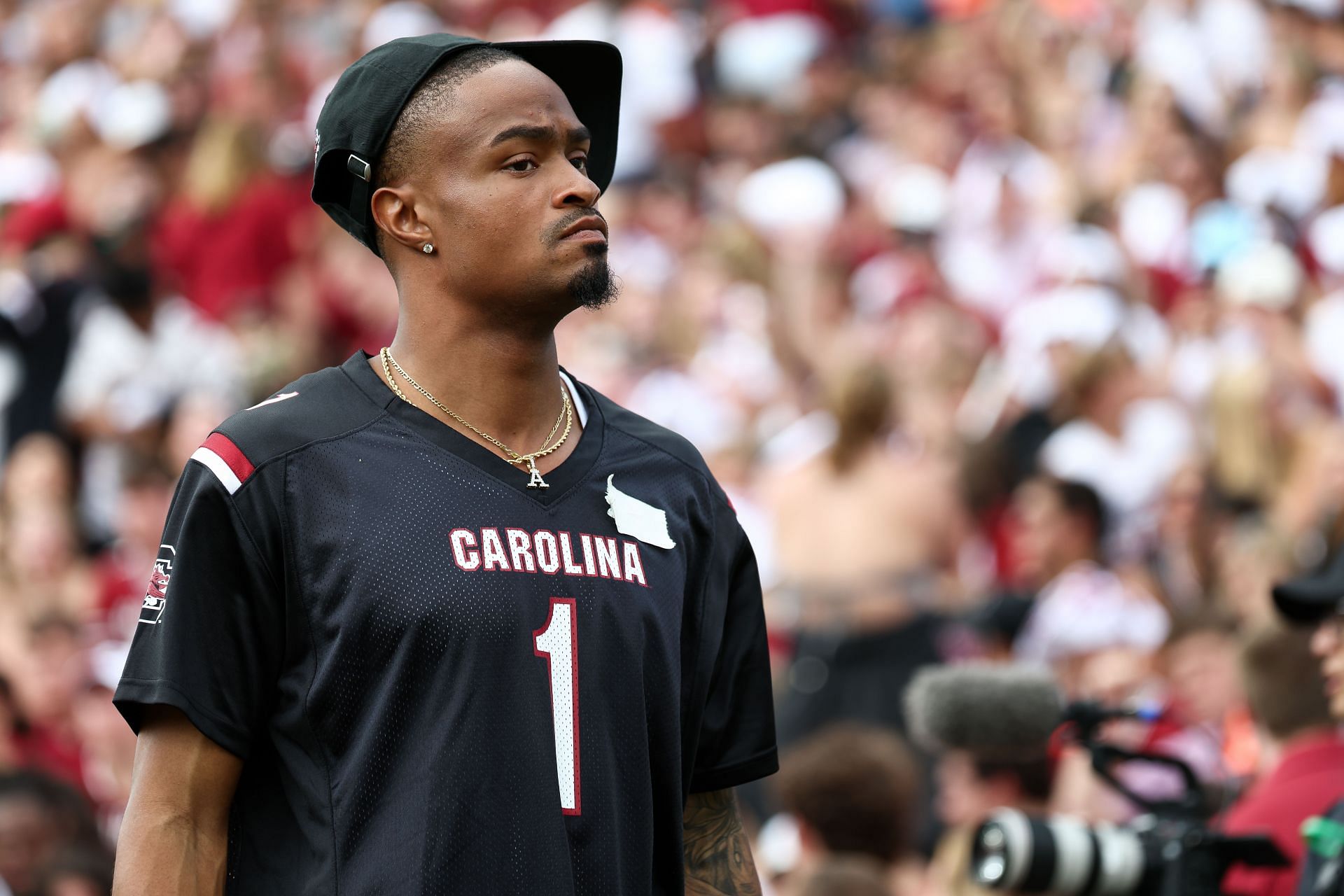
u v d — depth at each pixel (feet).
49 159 148.05
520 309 26.81
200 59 159.84
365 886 25.02
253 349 116.16
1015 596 73.97
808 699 77.25
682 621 28.14
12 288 112.78
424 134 26.94
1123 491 86.33
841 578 77.97
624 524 27.30
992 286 115.85
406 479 26.35
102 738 67.21
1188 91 126.00
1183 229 109.81
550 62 29.22
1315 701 43.57
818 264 112.88
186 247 132.98
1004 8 145.48
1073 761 54.95
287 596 25.91
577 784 25.77
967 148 131.13
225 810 26.27
